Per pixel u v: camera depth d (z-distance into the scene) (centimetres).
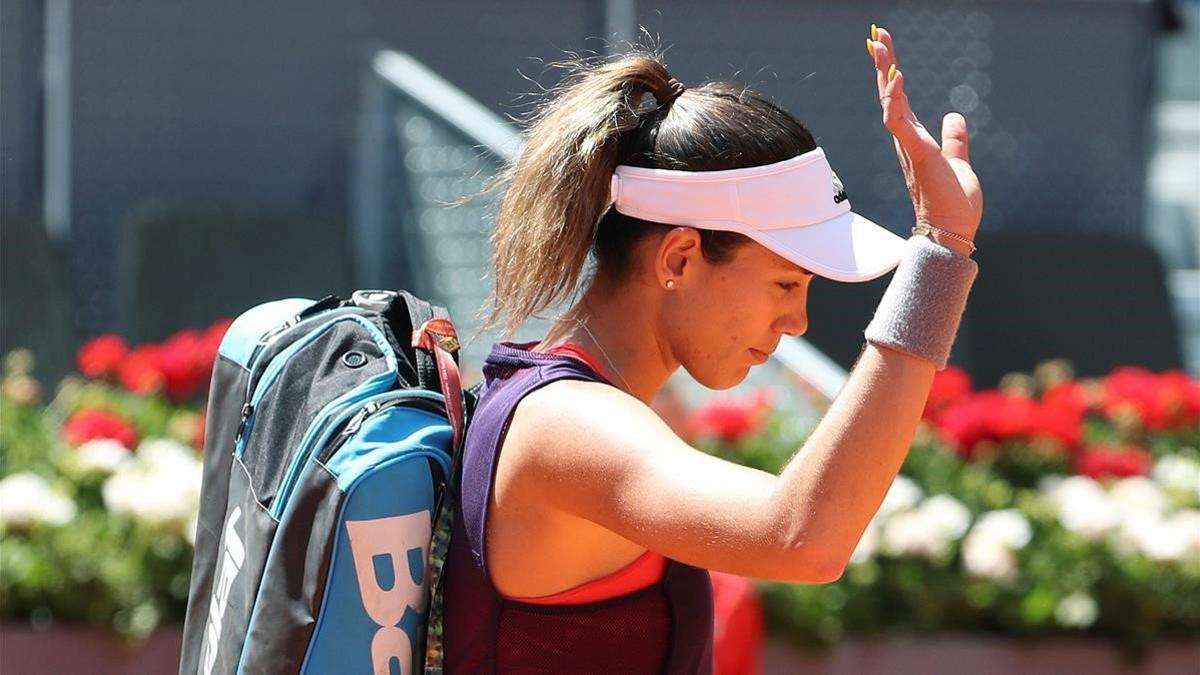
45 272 3192
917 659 1839
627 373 742
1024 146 3897
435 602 731
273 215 3341
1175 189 4225
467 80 3550
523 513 702
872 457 620
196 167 3456
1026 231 3866
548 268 748
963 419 2200
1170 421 2580
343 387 775
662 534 645
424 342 805
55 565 1684
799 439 2080
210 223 3312
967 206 649
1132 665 1894
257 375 820
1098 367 3678
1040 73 3894
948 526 1886
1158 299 3762
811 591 1811
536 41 3569
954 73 3847
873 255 710
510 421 713
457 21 3547
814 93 3741
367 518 712
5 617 1675
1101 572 1902
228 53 3466
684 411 1431
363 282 3266
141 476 1803
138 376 2323
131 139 3428
